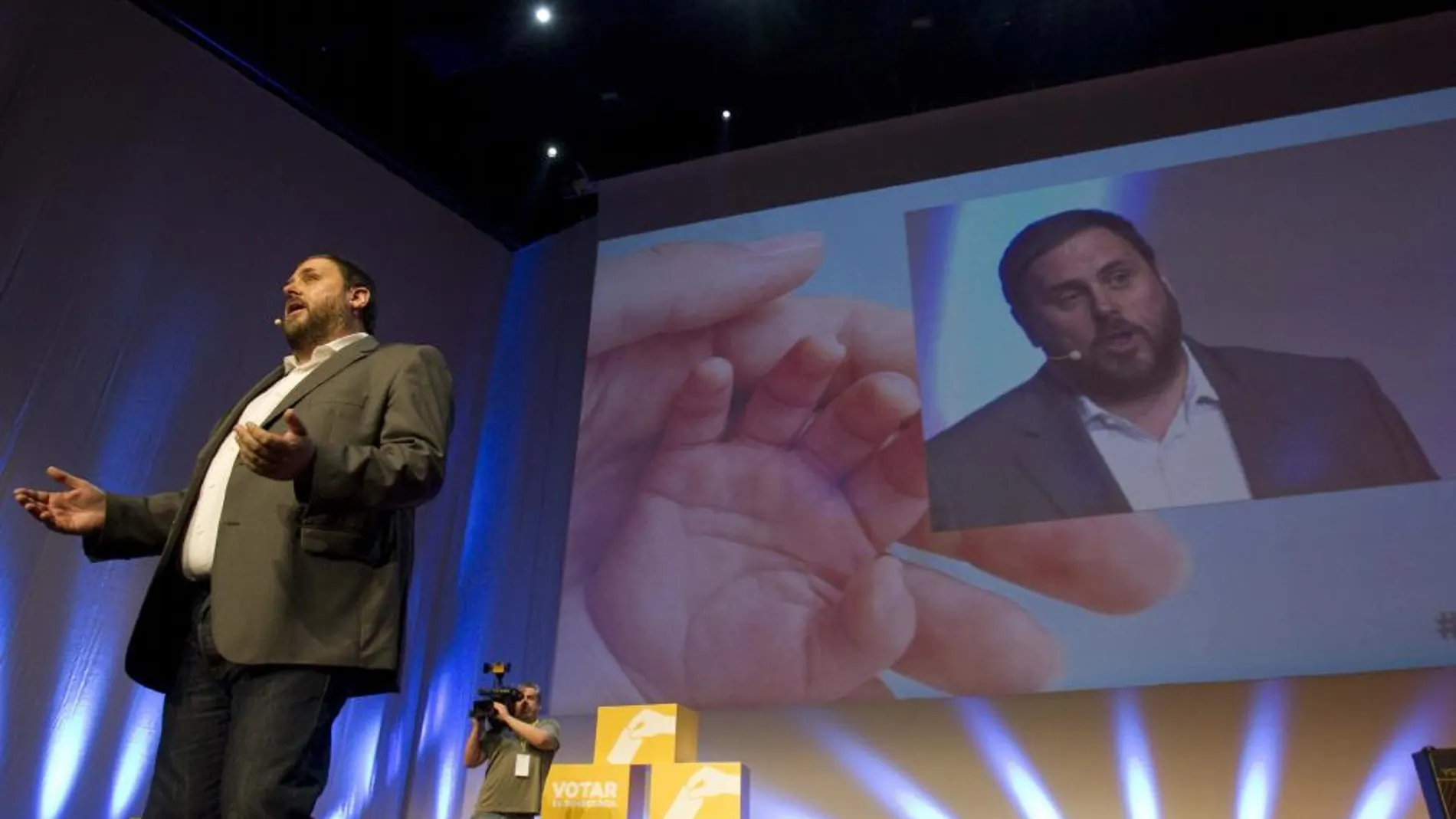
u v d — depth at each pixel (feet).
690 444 15.80
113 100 13.35
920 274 15.90
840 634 13.87
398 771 15.42
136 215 13.28
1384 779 11.22
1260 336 13.84
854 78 17.22
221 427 4.46
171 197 13.78
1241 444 13.32
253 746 3.36
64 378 12.09
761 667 13.98
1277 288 14.05
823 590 14.20
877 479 14.65
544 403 17.83
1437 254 13.52
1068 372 14.48
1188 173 15.25
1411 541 12.25
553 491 16.89
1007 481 14.06
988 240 15.81
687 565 14.94
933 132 17.13
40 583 11.50
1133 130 15.92
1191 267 14.57
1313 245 14.14
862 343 15.66
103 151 13.08
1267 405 13.42
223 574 3.65
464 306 18.35
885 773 12.89
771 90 17.52
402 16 15.52
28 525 11.51
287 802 3.31
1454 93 14.49
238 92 15.14
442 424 4.09
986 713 12.84
